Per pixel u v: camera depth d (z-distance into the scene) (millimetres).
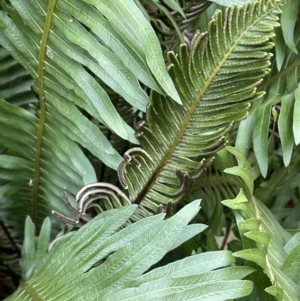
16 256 682
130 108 623
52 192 602
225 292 367
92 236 424
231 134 610
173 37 570
